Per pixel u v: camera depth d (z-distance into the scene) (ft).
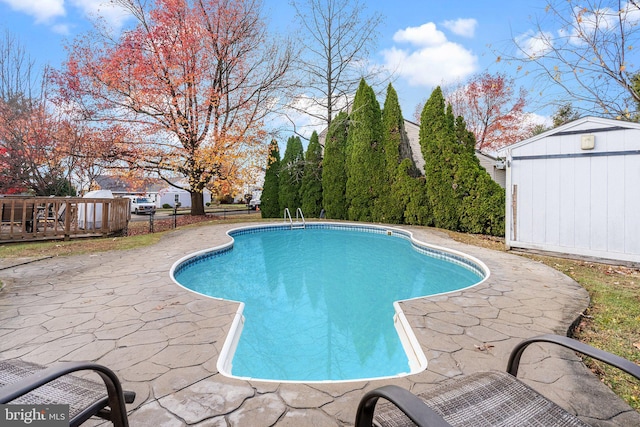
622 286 13.58
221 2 41.75
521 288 13.16
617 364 3.72
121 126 37.96
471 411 3.97
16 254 20.07
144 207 70.49
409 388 6.43
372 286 18.16
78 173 40.32
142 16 40.52
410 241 30.14
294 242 31.99
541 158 20.10
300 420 5.51
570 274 15.64
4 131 33.71
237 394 6.23
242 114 43.34
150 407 5.82
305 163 49.96
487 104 68.08
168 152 40.37
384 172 42.09
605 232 17.90
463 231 33.81
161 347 8.09
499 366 7.20
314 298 16.12
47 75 35.63
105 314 10.28
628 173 17.17
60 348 8.04
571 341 4.35
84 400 4.07
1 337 8.68
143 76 36.76
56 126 36.04
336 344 11.02
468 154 33.53
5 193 36.81
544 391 6.26
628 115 13.73
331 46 48.96
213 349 8.00
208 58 41.65
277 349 10.62
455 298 11.91
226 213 67.41
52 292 12.54
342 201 47.34
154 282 13.93
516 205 21.17
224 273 21.04
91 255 19.88
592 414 5.61
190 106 41.50
